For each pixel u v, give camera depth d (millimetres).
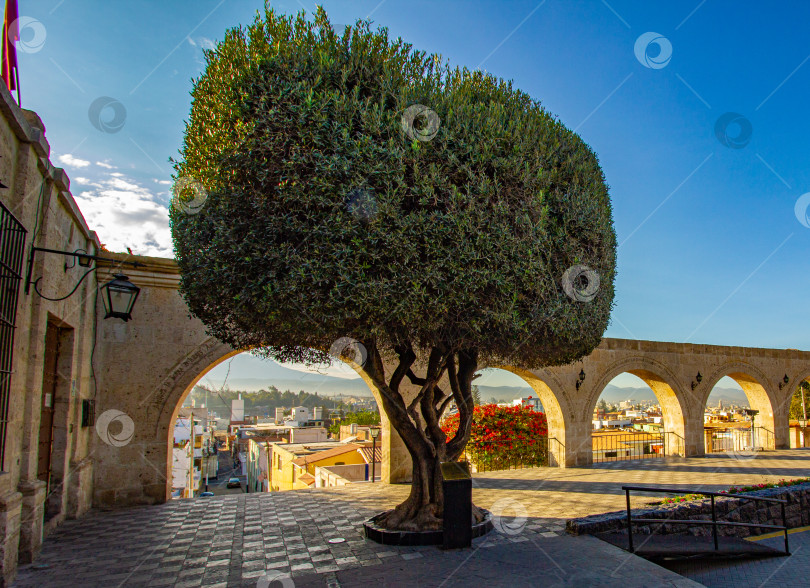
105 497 8836
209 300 5996
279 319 5359
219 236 5383
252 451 39688
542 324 5965
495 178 5727
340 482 14547
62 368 7773
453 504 6184
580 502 8719
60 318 7016
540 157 6234
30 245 5730
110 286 5867
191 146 6176
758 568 6383
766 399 17688
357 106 5332
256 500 9305
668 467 13305
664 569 5520
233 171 5352
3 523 4969
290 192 5004
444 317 5473
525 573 5352
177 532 7109
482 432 14219
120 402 9203
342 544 6406
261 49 5605
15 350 5402
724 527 7953
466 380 7379
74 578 5309
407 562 5691
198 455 37562
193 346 9781
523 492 9727
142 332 9500
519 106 6852
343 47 5727
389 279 5117
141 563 5777
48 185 6223
